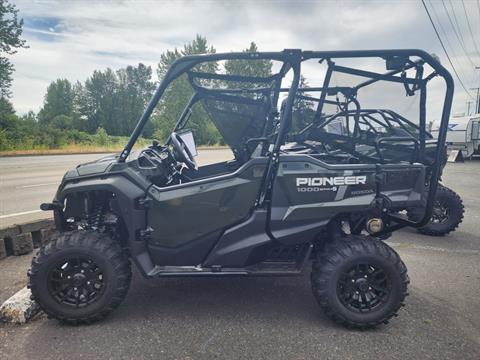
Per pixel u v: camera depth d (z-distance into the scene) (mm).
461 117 20594
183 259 3062
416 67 3260
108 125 76688
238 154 3605
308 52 2891
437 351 2580
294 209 2945
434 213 5516
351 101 3750
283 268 3066
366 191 3004
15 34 30062
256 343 2666
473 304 3299
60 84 82125
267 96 3477
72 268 2881
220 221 2979
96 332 2787
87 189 2924
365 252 2818
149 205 2938
